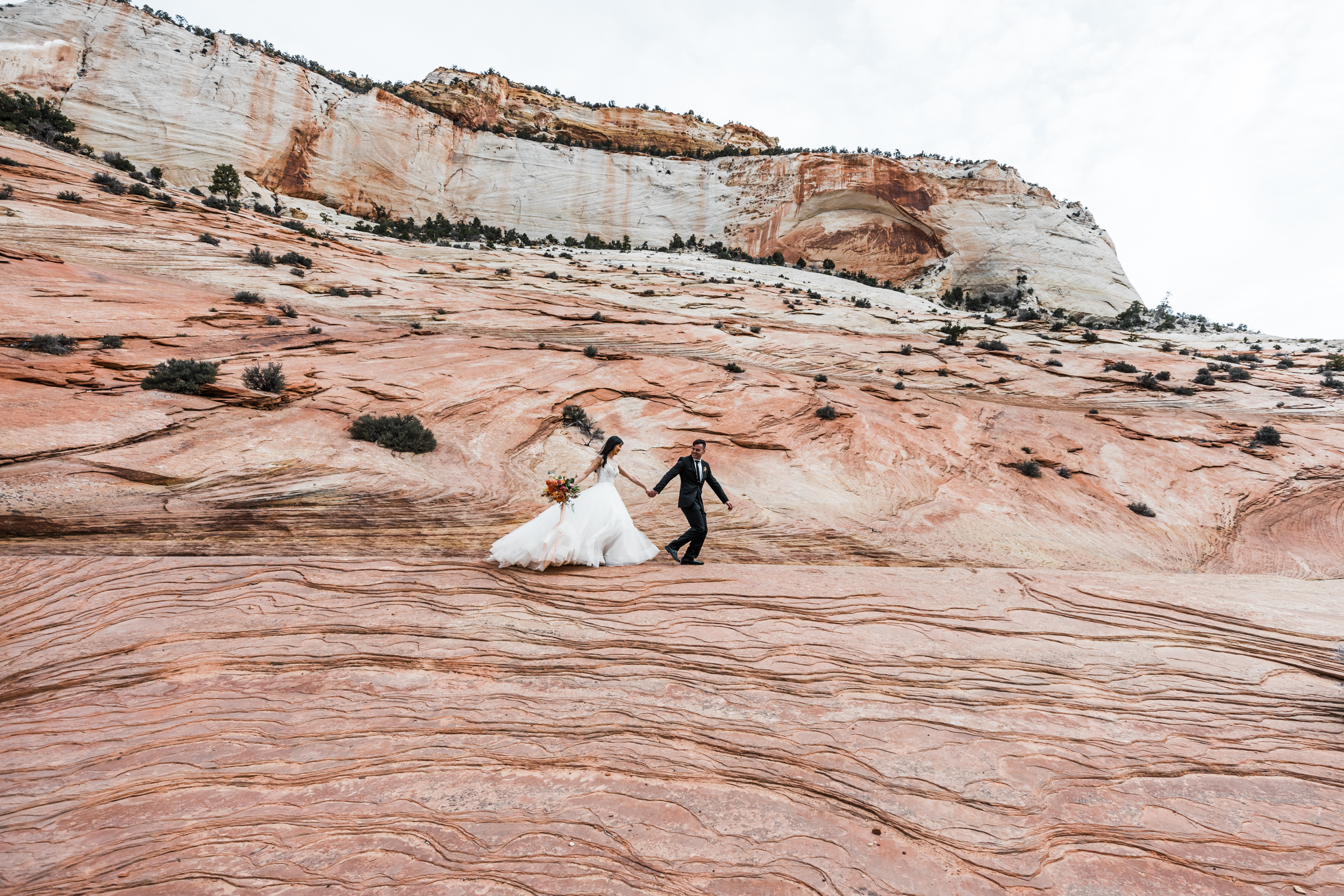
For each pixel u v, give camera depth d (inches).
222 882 110.6
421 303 1168.2
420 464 512.4
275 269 1112.8
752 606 234.4
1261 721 167.3
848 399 994.1
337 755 145.9
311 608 219.3
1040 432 1018.7
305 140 2876.5
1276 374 1521.9
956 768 146.3
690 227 3543.3
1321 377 1486.2
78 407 439.5
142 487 370.9
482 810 129.4
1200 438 1064.8
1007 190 3659.0
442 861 116.3
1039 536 684.7
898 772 144.3
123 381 506.3
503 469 551.2
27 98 2118.6
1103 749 154.2
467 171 3373.5
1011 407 1135.0
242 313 775.7
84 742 148.5
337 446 490.6
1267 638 214.8
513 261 2023.9
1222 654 204.1
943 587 257.0
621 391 821.2
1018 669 192.9
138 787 134.0
